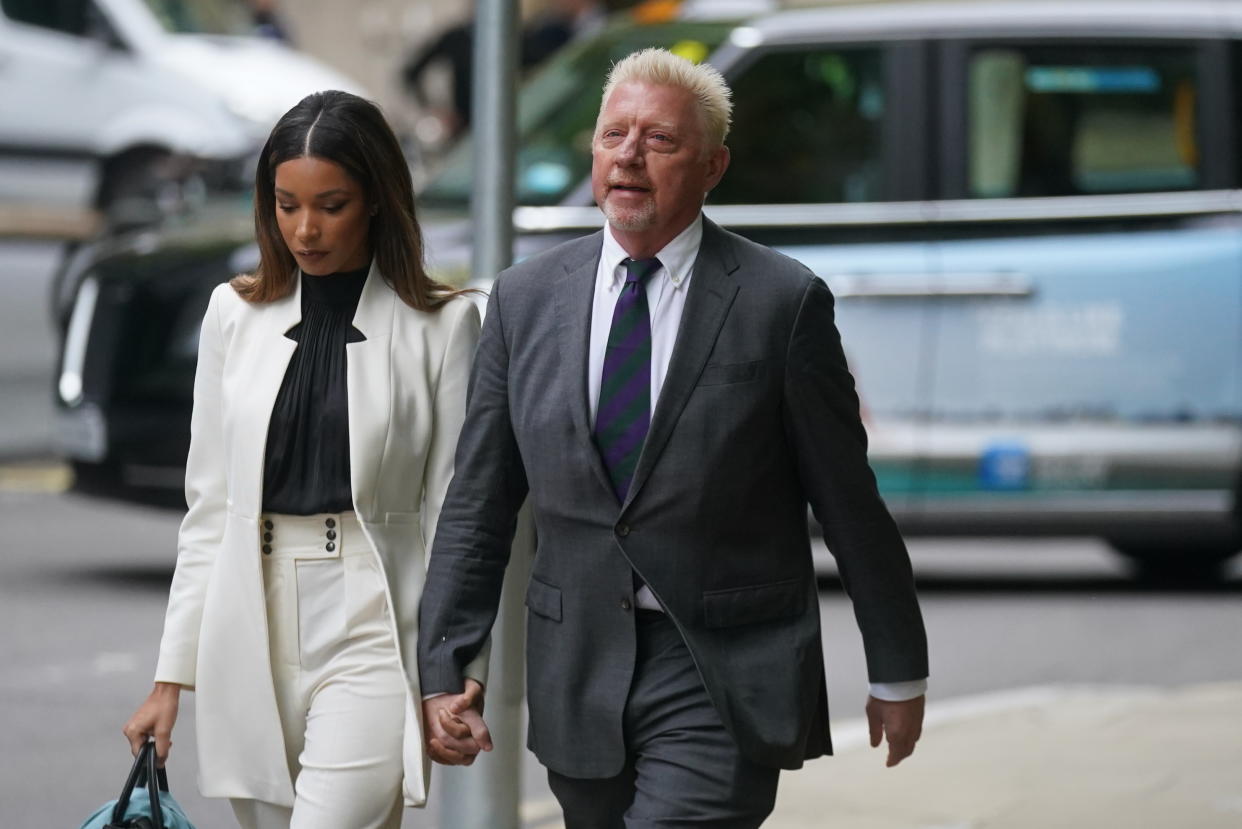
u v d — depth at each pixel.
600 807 14.58
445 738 14.26
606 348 14.16
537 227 32.97
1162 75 34.28
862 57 34.28
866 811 22.45
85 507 42.66
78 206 55.97
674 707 14.12
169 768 24.72
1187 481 33.66
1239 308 33.59
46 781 23.78
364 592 14.55
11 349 52.97
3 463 47.94
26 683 28.02
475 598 14.51
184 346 33.22
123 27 56.78
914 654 14.58
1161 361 33.56
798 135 34.09
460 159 35.78
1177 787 23.39
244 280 15.00
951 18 34.31
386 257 14.82
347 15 85.56
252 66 58.22
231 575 14.61
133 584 34.62
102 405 33.59
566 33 57.56
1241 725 26.33
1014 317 33.41
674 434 13.95
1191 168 34.09
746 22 34.94
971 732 26.08
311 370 14.66
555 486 14.16
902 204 33.75
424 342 14.81
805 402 14.11
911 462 33.34
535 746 14.53
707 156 14.13
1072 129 34.12
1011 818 22.17
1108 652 31.14
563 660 14.27
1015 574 38.03
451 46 60.28
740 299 14.08
